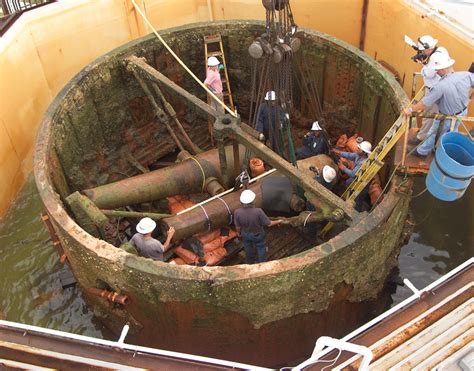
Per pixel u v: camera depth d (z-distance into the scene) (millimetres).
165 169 8672
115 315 6918
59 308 8055
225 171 8109
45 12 9648
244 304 5859
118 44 10938
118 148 10102
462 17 8898
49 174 7281
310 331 6699
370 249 6207
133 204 8484
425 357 4066
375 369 4012
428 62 6879
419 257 8484
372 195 8117
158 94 9297
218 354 6809
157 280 5652
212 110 7789
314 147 9359
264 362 6988
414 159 6371
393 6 10078
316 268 5738
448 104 5902
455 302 4477
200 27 9992
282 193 8273
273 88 7832
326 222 8047
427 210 9188
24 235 9094
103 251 5844
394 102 8016
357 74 9133
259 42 7199
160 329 6594
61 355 4398
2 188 9156
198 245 8203
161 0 11141
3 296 8250
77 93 8633
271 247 8539
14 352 4453
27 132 9797
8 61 9016
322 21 11336
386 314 4391
